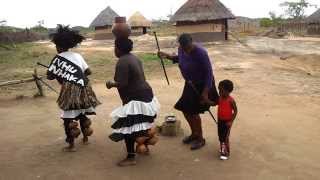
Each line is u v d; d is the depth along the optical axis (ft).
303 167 11.62
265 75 29.37
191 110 12.91
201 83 12.64
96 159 12.30
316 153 12.72
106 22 97.45
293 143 13.65
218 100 12.64
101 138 14.29
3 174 11.32
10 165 11.97
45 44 79.51
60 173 11.34
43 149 13.29
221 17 65.87
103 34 99.04
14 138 14.56
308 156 12.47
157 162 11.98
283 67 34.86
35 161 12.25
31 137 14.64
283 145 13.44
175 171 11.35
